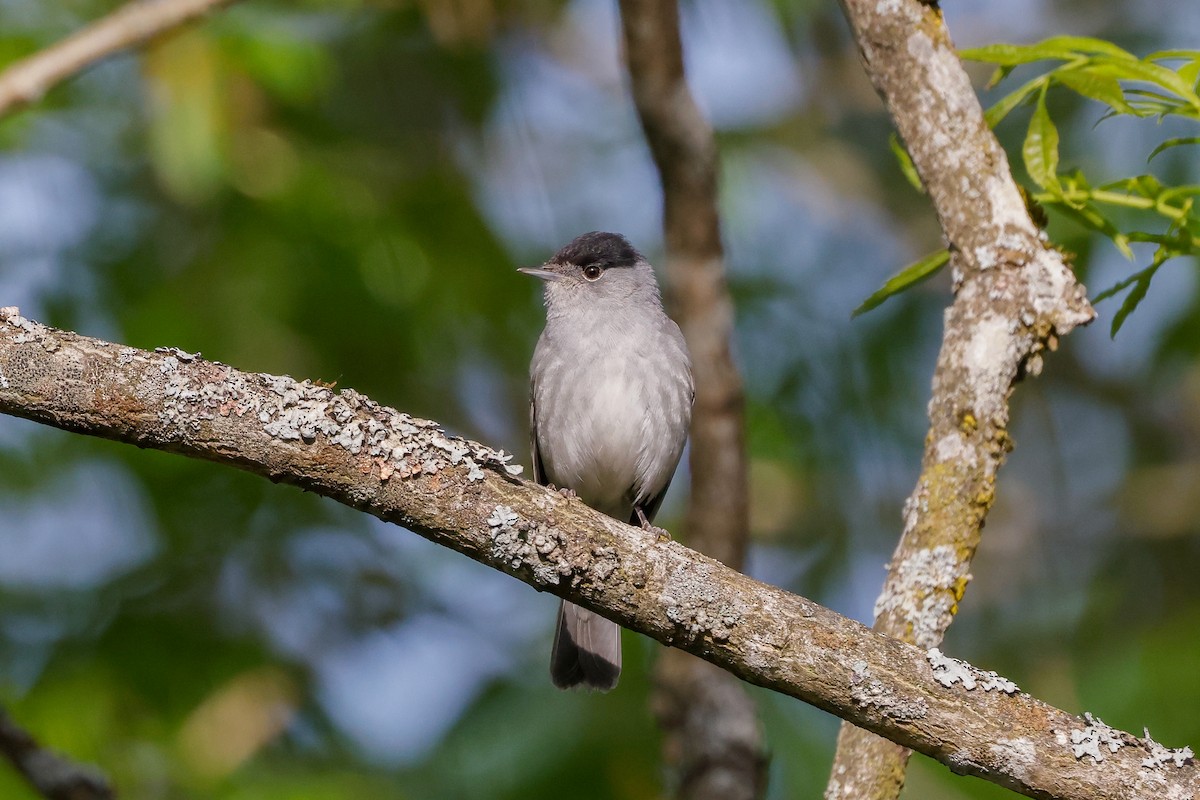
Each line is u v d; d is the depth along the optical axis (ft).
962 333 18.24
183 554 38.50
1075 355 48.44
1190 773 16.63
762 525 44.42
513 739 35.12
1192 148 39.63
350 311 38.50
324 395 17.37
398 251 38.37
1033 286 18.08
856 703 17.01
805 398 43.34
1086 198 20.10
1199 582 43.65
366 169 39.65
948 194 18.49
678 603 17.42
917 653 17.13
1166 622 37.32
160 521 38.83
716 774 23.38
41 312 37.60
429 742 36.29
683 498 43.45
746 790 23.40
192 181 33.37
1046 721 16.87
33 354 16.85
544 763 34.32
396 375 40.40
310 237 37.42
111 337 37.70
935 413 18.33
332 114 40.50
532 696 36.35
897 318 44.47
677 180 23.81
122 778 32.91
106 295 37.86
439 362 41.09
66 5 35.40
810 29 50.19
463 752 35.50
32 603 36.65
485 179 44.50
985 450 17.93
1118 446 48.44
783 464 42.86
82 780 20.97
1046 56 19.72
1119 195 20.16
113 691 34.91
